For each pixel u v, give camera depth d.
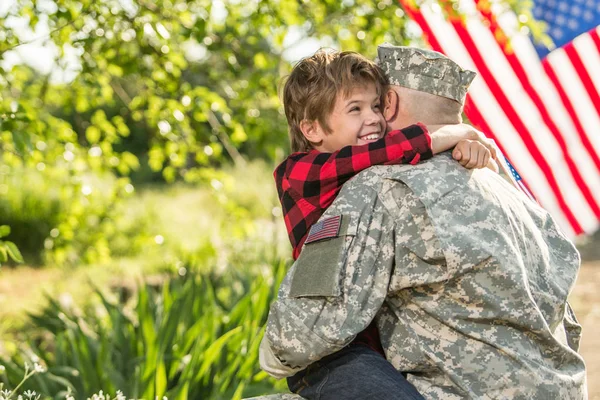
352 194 2.60
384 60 2.83
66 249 8.24
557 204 5.73
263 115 8.13
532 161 5.72
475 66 5.76
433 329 2.52
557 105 5.76
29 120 5.15
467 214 2.50
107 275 13.12
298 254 2.78
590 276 12.66
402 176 2.55
